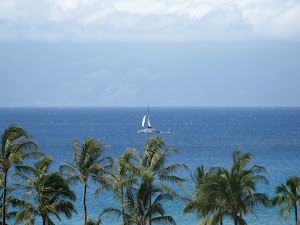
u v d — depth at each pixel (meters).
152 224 103.69
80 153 80.75
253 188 73.06
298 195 87.44
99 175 81.62
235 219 71.50
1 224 76.19
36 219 108.12
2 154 68.75
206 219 74.19
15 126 70.50
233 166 73.06
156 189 72.75
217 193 70.06
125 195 73.38
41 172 70.62
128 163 75.19
